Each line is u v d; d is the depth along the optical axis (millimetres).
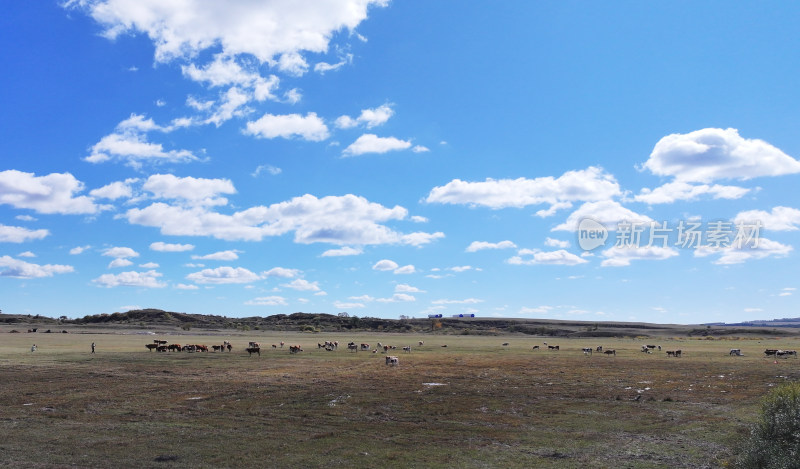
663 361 70750
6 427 27516
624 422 29422
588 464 20938
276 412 32219
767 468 17391
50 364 59625
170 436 25625
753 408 32844
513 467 20562
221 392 40375
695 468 20312
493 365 65062
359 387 43469
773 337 186625
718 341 153500
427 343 131250
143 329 192250
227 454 22281
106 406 34031
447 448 23531
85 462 20938
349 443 24391
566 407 34219
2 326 195125
